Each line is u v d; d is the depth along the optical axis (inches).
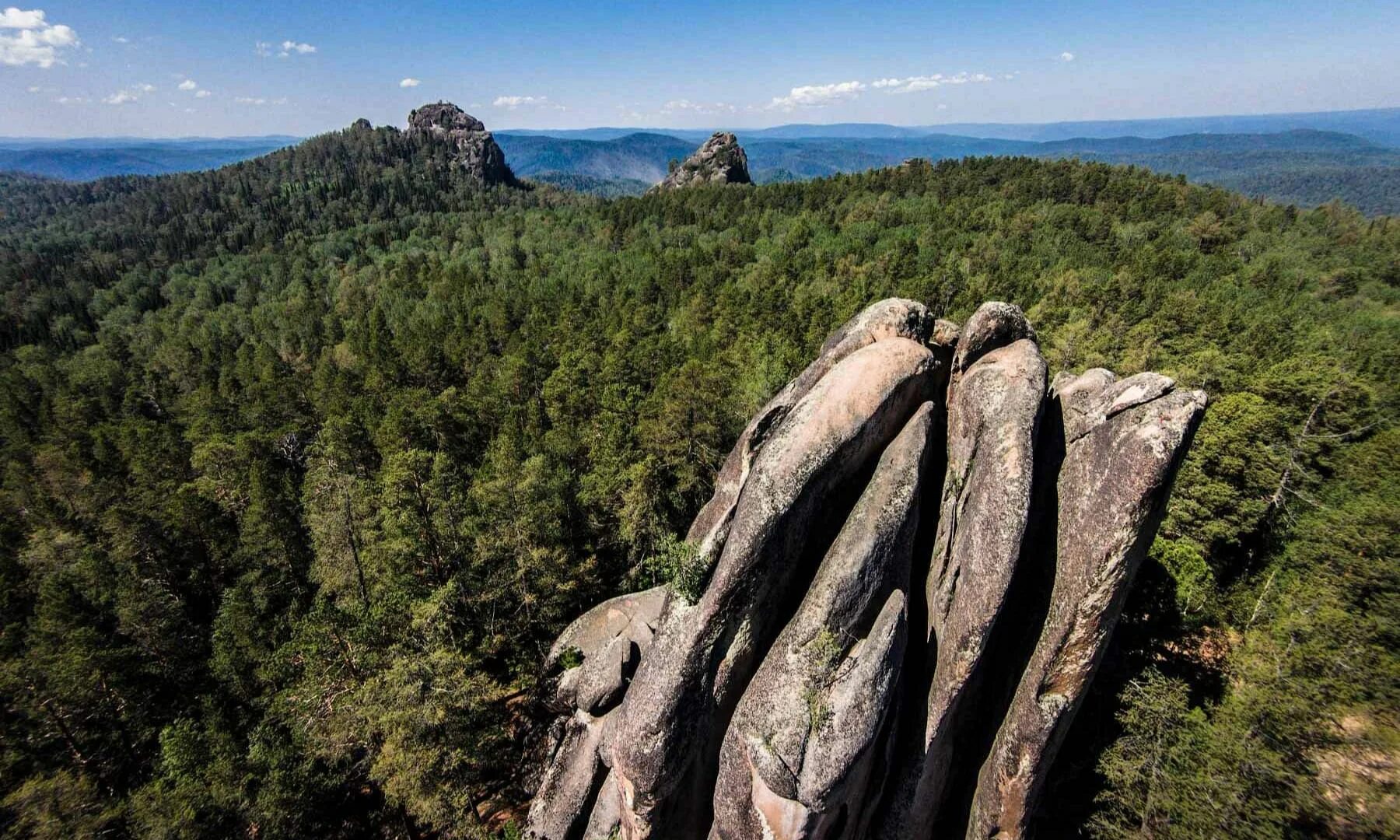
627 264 6190.9
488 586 1561.3
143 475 2517.2
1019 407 823.1
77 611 1549.0
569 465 2240.4
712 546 849.5
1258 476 1696.6
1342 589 1317.7
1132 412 786.8
